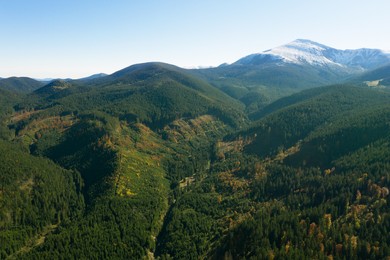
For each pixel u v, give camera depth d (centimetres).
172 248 17475
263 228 16038
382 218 14662
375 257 12644
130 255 16912
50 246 16875
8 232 18088
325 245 13825
